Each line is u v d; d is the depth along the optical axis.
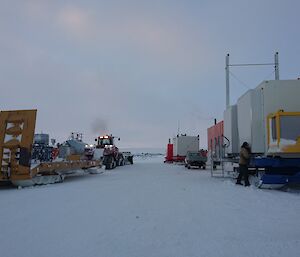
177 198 8.34
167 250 4.05
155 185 11.66
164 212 6.45
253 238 4.58
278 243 4.33
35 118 11.50
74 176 16.77
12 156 11.27
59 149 18.92
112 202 7.69
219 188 10.64
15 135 11.45
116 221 5.63
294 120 9.82
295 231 4.97
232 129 14.02
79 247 4.16
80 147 20.00
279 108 11.05
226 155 14.93
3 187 11.46
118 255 3.86
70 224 5.40
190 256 3.82
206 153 29.66
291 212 6.47
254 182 11.63
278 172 10.57
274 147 10.17
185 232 4.91
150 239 4.54
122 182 12.99
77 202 7.70
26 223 5.47
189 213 6.35
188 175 17.28
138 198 8.34
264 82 11.20
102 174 18.52
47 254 3.89
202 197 8.52
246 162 11.39
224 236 4.69
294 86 11.12
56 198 8.40
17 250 4.04
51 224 5.40
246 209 6.78
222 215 6.16
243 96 12.40
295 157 10.31
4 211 6.54
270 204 7.41
